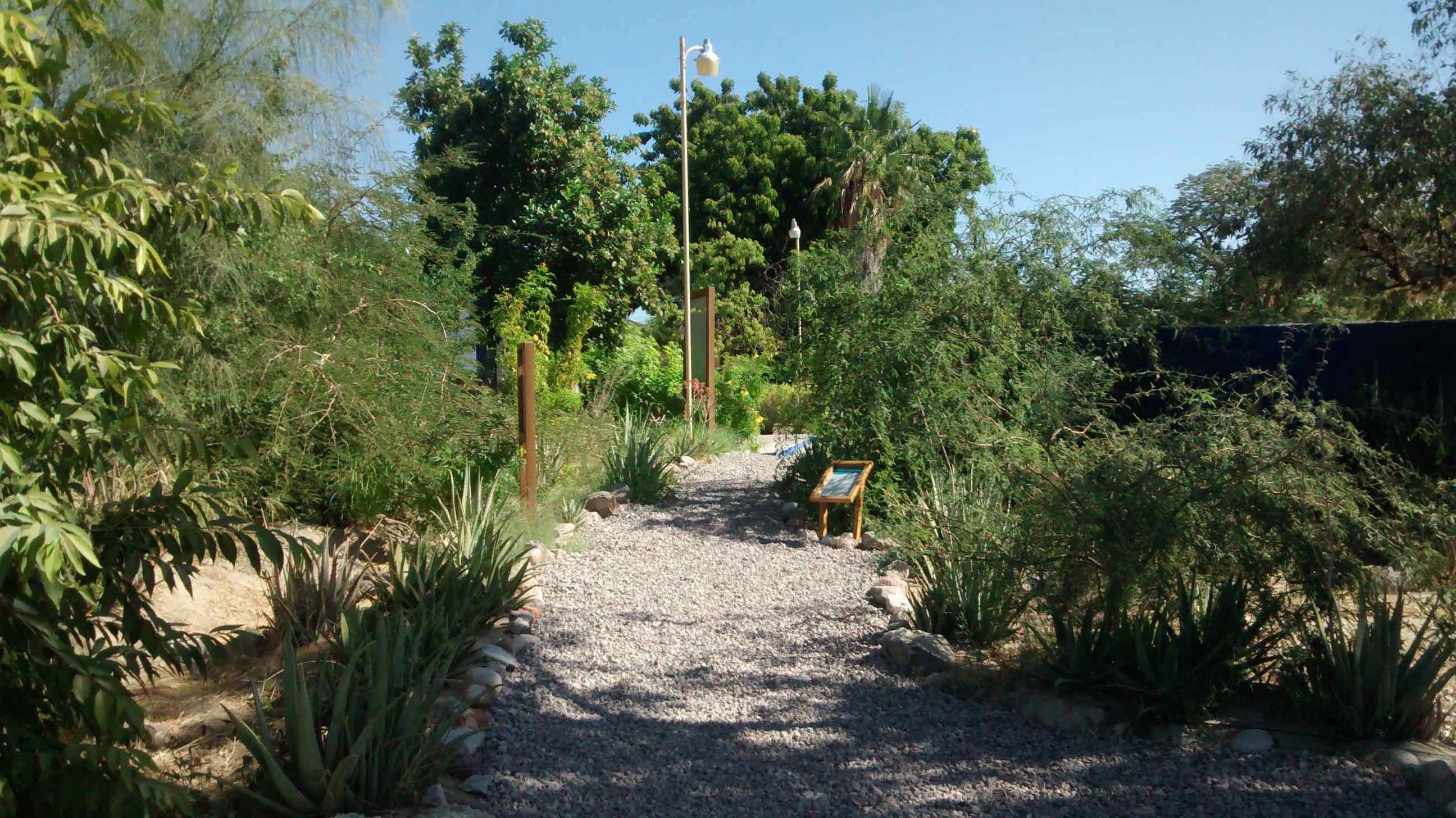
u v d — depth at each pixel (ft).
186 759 12.80
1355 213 41.14
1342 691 13.09
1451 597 13.89
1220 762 12.56
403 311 24.84
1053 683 14.79
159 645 10.00
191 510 10.07
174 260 17.02
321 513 23.56
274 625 17.49
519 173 65.46
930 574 18.75
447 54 67.72
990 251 28.22
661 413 49.14
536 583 21.79
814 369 30.96
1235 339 27.63
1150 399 28.94
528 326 44.06
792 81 108.88
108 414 9.86
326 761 11.39
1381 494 15.07
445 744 12.44
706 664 17.06
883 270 29.71
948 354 26.73
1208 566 14.28
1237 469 13.98
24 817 9.73
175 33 18.78
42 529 7.44
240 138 20.15
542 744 13.55
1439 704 12.74
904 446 26.66
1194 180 49.47
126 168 9.64
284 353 21.30
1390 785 11.64
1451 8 35.96
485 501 24.70
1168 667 13.56
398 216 26.58
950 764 12.95
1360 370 24.72
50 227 7.84
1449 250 41.55
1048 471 15.60
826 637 18.39
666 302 71.56
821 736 13.94
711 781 12.52
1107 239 29.07
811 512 29.19
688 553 25.58
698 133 104.68
